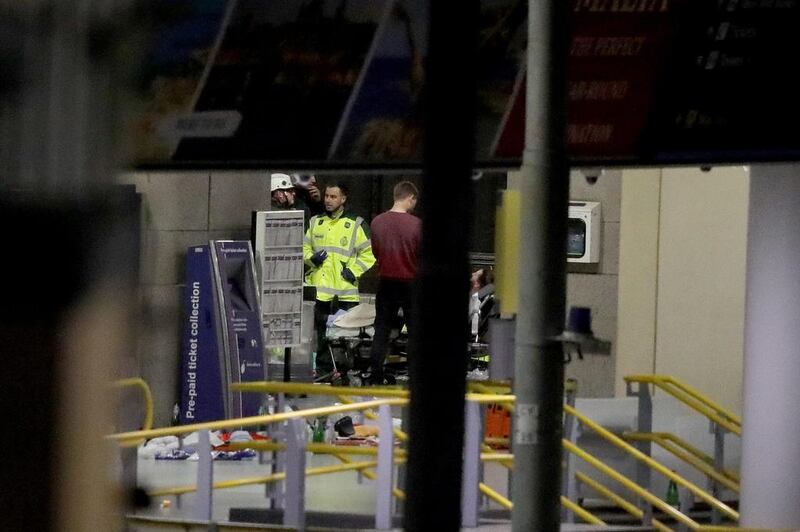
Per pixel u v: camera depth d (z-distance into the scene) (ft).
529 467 75.25
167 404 157.38
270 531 98.78
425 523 53.88
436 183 53.42
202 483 100.68
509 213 76.79
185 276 160.66
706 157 108.17
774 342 106.11
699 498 128.06
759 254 106.93
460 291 53.72
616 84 107.04
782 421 106.01
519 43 106.73
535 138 75.05
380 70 108.68
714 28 104.42
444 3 52.65
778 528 104.58
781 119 105.19
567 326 76.23
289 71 107.86
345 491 125.70
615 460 131.85
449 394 53.83
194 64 104.83
